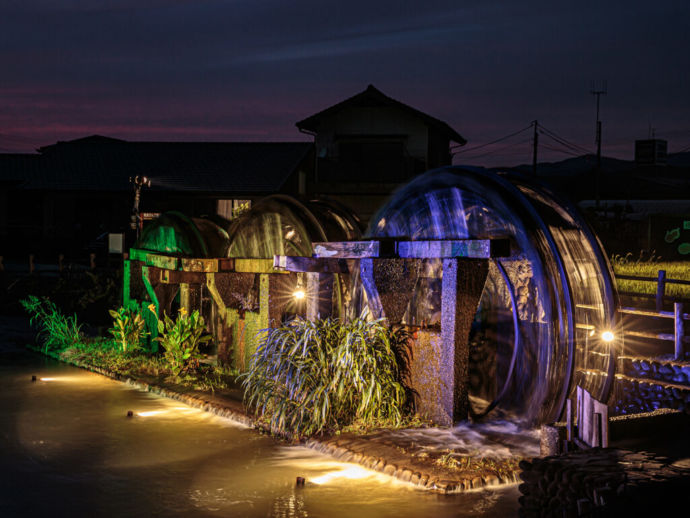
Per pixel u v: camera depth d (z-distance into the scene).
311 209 10.49
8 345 14.34
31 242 37.38
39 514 5.61
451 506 5.63
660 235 25.45
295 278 10.45
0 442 7.60
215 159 37.91
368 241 8.13
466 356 7.61
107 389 10.22
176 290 12.30
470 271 7.54
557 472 4.70
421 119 37.03
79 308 18.75
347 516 5.49
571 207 7.88
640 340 9.30
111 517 5.54
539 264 7.29
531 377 7.58
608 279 7.52
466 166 8.21
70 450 7.30
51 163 38.53
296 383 7.71
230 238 11.49
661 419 6.25
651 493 4.29
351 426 7.55
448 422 7.52
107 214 36.38
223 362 11.12
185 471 6.61
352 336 7.86
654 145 54.56
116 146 40.12
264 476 6.44
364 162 36.31
